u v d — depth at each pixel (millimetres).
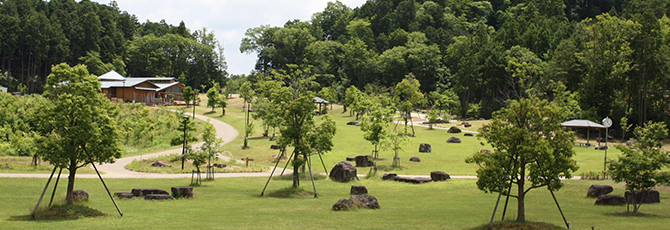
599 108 92438
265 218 25594
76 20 173250
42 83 159375
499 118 22969
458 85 133750
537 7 178000
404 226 23000
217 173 51438
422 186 42750
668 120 89812
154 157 61656
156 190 33812
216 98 119938
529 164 23250
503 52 122062
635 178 27719
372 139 59781
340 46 180375
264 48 186375
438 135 83562
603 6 188500
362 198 30250
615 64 90688
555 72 99750
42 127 25094
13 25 148875
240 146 75188
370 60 161375
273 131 88250
